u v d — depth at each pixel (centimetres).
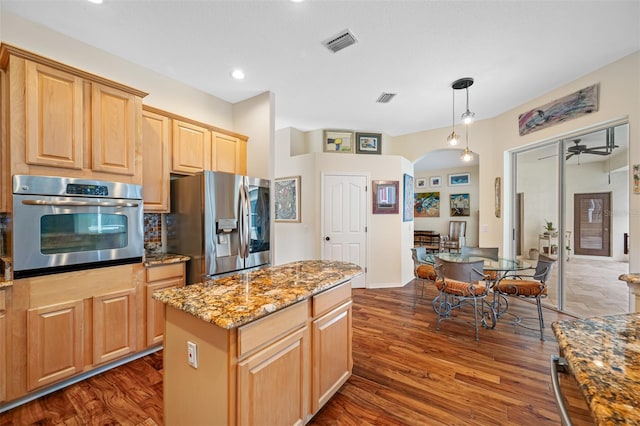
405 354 245
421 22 210
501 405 180
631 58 254
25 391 171
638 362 72
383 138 506
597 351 78
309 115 417
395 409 176
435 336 281
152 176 252
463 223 773
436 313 345
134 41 231
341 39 231
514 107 384
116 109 212
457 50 248
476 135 441
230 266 269
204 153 295
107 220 207
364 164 464
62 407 174
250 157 341
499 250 411
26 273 171
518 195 399
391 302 388
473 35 227
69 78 189
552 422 165
